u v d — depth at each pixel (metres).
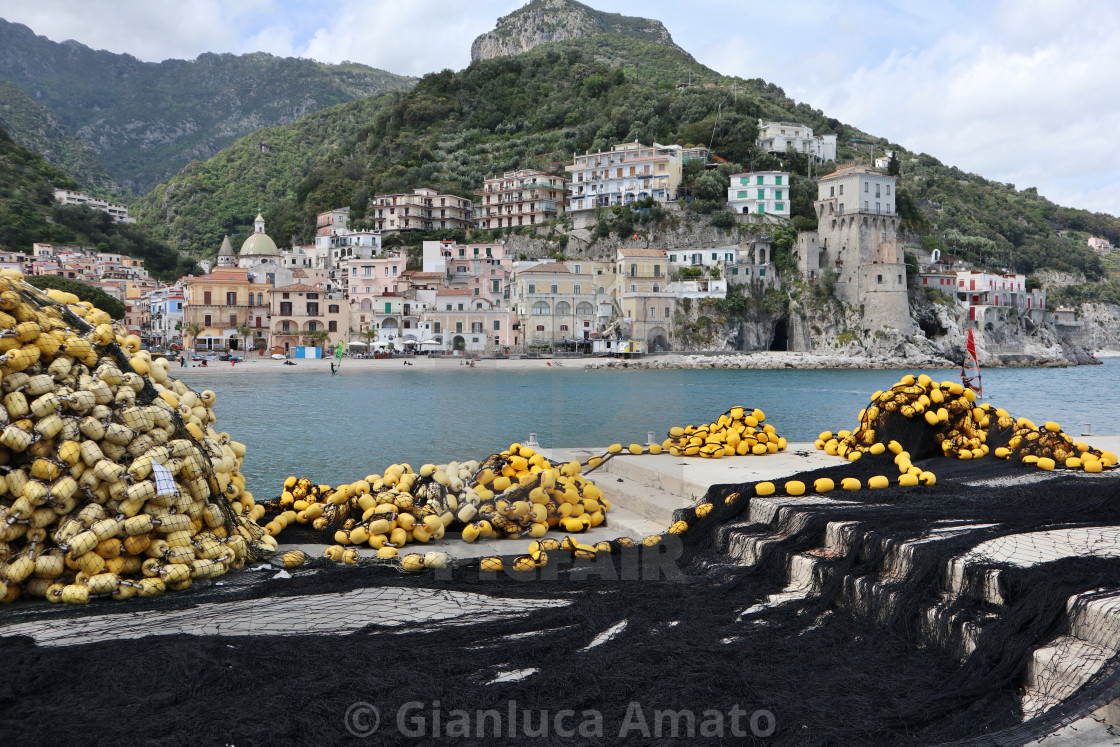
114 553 6.20
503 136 165.75
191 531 6.59
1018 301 128.62
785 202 124.81
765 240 117.06
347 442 25.91
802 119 173.75
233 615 5.49
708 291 112.00
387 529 7.62
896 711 4.02
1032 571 4.88
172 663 4.40
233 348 109.44
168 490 6.30
